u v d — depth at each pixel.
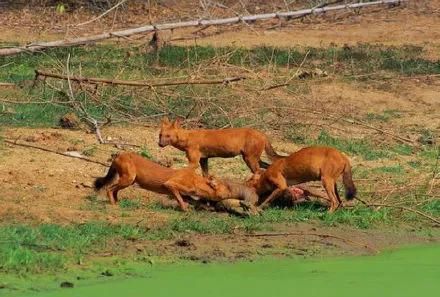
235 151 37.03
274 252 31.09
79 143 42.84
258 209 34.62
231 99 48.59
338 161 34.75
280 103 50.84
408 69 62.31
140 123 46.47
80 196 35.47
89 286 27.16
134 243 30.83
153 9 80.94
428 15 81.00
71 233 30.91
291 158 34.91
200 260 29.94
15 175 37.22
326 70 60.62
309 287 27.70
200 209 34.88
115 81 43.69
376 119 52.03
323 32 75.69
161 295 26.55
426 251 32.34
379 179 40.12
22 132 43.81
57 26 75.94
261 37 72.88
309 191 36.47
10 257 28.28
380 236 33.69
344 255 31.47
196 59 56.94
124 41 63.72
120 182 34.50
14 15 80.69
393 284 28.23
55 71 52.00
